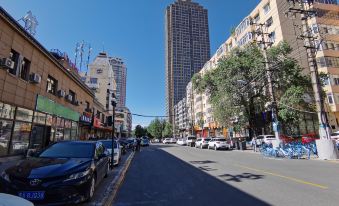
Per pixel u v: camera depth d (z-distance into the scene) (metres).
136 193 7.52
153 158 19.75
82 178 5.88
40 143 17.73
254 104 33.28
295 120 29.88
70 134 24.55
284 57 29.45
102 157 8.00
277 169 11.77
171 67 128.62
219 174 10.66
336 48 38.22
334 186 7.75
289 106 27.75
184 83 127.56
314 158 17.41
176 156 21.08
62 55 25.67
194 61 127.69
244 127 33.91
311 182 8.44
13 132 14.20
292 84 29.12
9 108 13.80
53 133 20.02
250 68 29.39
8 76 13.52
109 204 6.27
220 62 32.47
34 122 16.70
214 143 32.62
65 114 22.45
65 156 7.15
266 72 28.16
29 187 5.35
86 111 30.61
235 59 30.39
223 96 30.83
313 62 18.92
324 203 5.88
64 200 5.50
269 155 19.52
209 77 34.72
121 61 114.00
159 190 7.89
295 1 21.33
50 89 19.69
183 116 118.62
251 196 6.71
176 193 7.41
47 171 5.70
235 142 32.78
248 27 44.34
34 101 16.58
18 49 14.48
